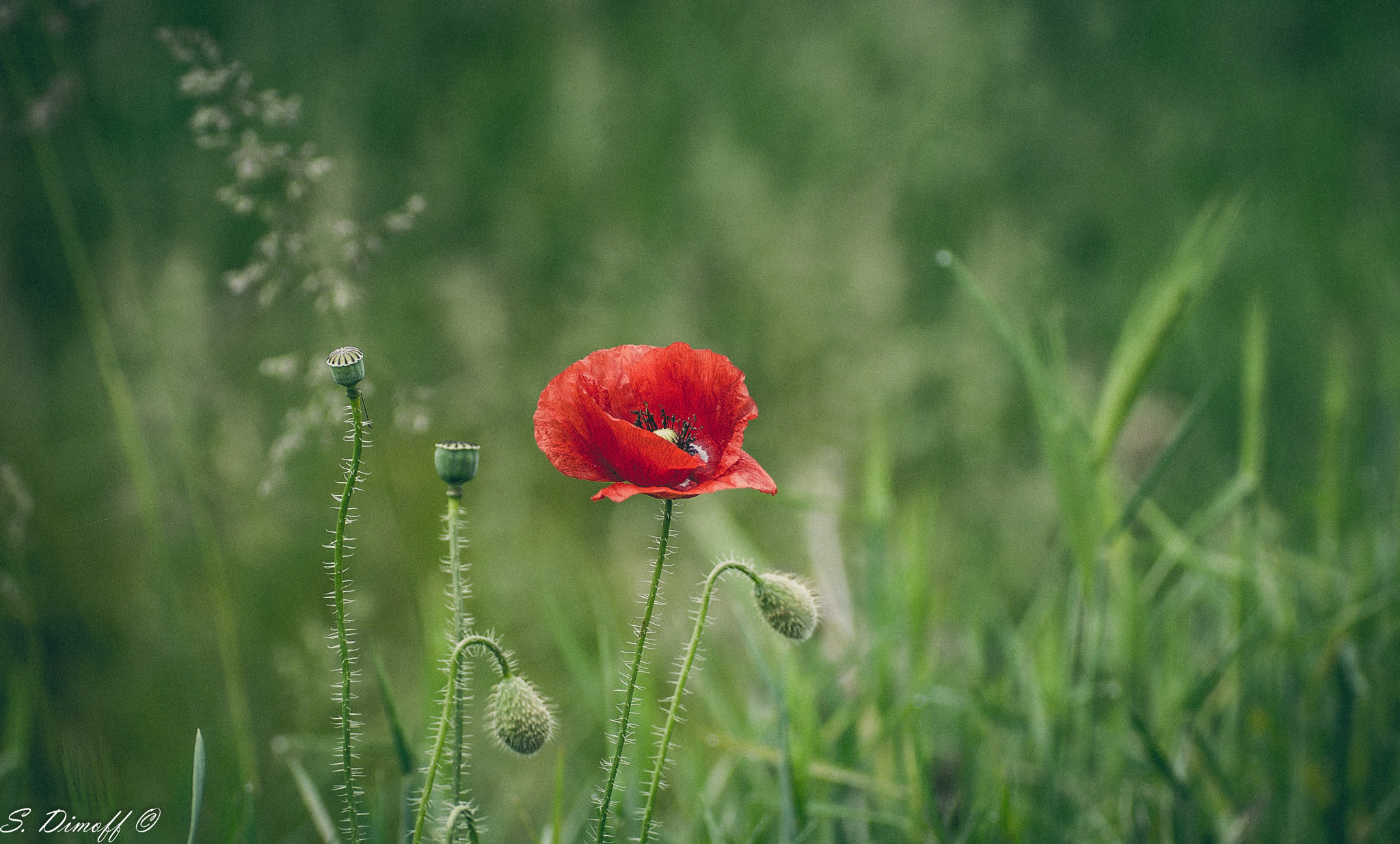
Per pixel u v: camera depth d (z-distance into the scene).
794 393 2.21
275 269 1.26
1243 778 1.29
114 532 1.62
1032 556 1.82
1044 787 1.25
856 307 2.34
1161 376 2.38
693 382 1.08
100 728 1.34
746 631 1.21
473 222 2.45
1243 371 2.30
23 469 1.67
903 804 1.27
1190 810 1.22
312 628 1.33
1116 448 2.16
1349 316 2.43
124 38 2.22
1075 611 1.26
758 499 1.94
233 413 1.73
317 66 2.41
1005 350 2.32
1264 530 1.50
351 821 1.08
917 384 2.24
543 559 1.72
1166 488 2.07
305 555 1.63
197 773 1.08
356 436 1.06
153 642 1.47
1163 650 1.40
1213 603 1.55
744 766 1.28
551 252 2.42
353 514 1.69
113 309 1.88
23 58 2.06
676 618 1.67
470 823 1.07
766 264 2.38
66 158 2.09
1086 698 1.25
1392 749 1.29
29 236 2.04
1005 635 1.46
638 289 2.33
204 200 2.11
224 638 1.28
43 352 1.90
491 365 2.05
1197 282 1.24
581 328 2.21
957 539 1.85
